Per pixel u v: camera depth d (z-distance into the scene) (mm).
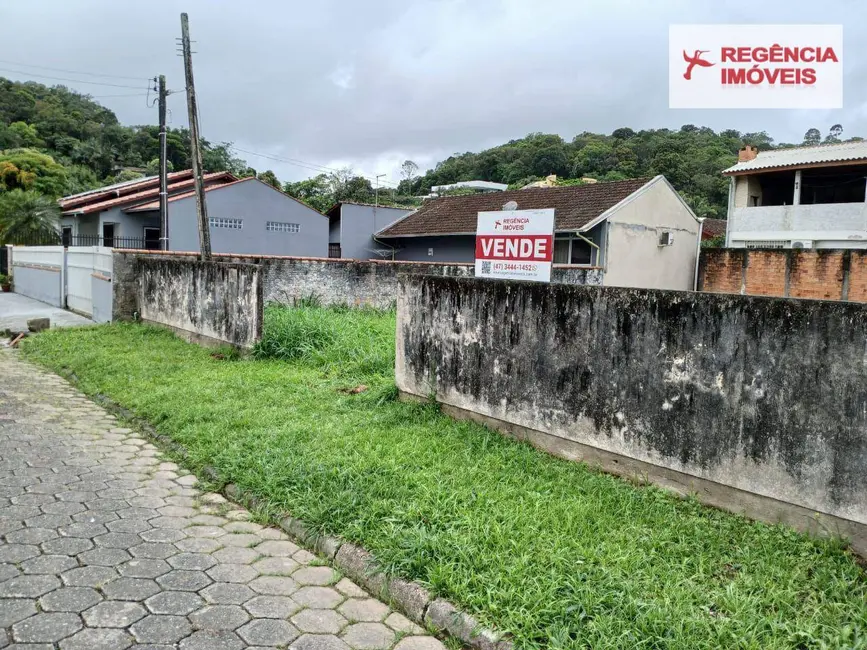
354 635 2572
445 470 4027
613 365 3961
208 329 8852
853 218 19453
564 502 3531
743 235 21578
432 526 3197
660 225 20812
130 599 2744
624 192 20016
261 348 7828
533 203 22172
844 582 2703
